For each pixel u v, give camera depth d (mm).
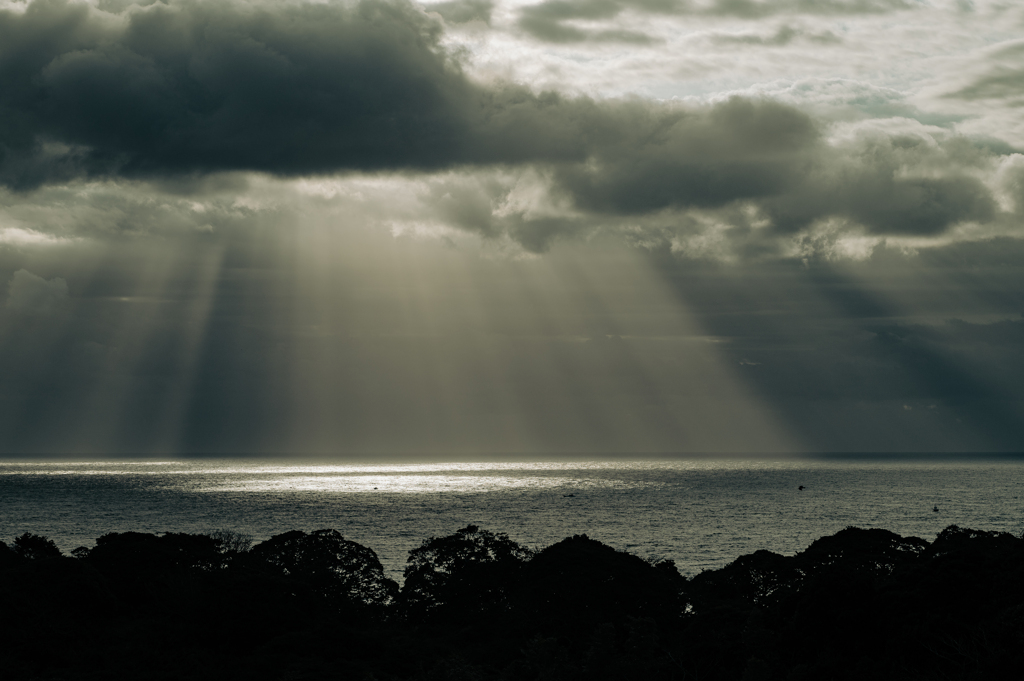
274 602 67688
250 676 54406
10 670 53188
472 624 80938
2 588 66562
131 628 69062
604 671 36281
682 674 46125
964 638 41969
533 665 37719
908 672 42156
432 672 45000
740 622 60906
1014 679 34125
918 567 52656
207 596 67562
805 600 50188
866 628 47781
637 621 38062
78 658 58469
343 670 55250
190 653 60625
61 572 74062
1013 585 47219
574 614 72250
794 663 48094
